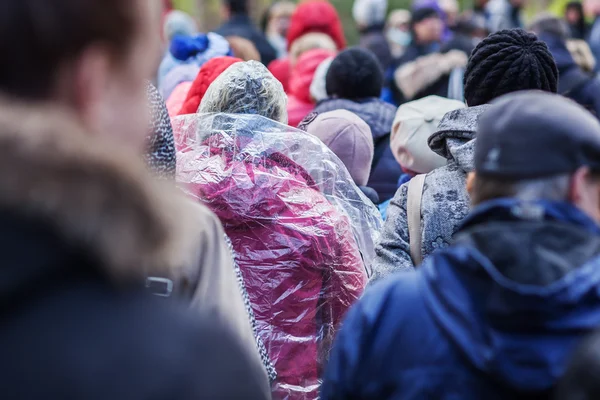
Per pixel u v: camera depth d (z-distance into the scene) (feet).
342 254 11.43
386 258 10.91
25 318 4.59
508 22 52.65
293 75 23.22
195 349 4.82
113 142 4.79
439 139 11.05
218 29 34.09
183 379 4.68
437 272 6.74
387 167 17.49
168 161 8.98
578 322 6.15
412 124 14.25
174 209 4.81
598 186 6.70
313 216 11.24
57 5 4.69
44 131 4.49
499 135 6.70
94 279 4.75
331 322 11.44
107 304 4.73
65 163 4.44
